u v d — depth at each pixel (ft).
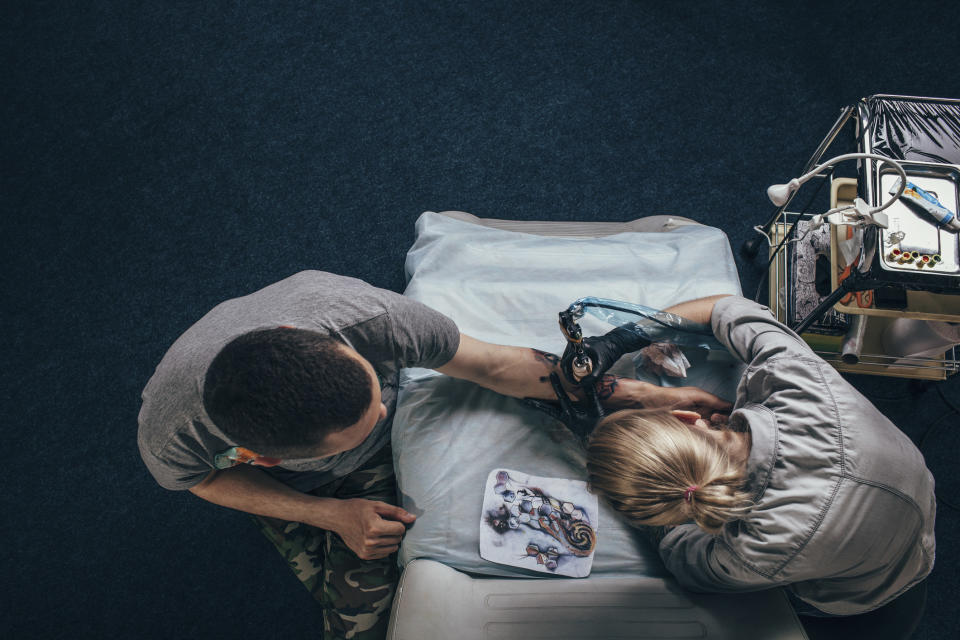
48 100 7.42
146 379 6.54
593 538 4.03
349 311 3.57
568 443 4.25
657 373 4.48
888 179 4.28
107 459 6.27
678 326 4.32
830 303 4.71
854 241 4.51
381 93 7.31
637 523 3.45
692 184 6.91
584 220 6.88
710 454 3.14
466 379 4.23
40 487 6.19
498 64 7.35
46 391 6.48
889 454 3.12
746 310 4.02
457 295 4.66
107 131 7.30
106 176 7.15
